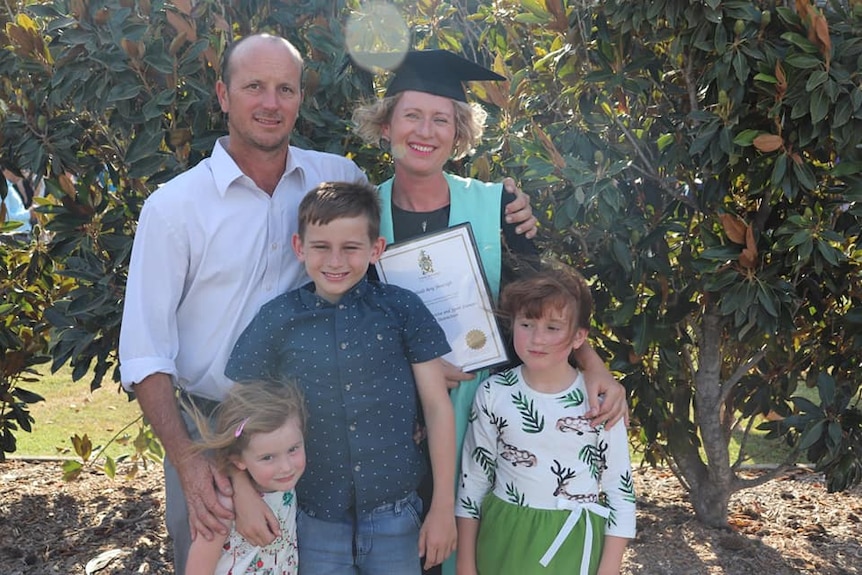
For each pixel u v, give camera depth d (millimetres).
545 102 3771
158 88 3469
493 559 2682
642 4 3240
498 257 2826
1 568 4145
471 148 3039
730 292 3369
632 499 2666
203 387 2732
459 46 3988
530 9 3527
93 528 4586
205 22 3479
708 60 3354
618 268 3594
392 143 2789
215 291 2672
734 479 4414
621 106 3670
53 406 6980
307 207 2506
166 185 2643
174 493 2766
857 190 3184
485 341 2789
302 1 3783
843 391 3760
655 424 4023
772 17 3264
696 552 4184
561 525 2607
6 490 5117
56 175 3740
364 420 2506
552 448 2629
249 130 2615
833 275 3646
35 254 4387
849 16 3287
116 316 3629
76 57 3451
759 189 3363
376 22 3686
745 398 4336
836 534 4395
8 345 4332
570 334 2615
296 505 2598
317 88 3582
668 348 3793
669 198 3709
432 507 2590
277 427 2385
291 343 2506
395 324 2566
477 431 2727
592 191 3240
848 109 3070
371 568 2578
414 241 2773
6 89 3797
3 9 4000
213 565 2443
